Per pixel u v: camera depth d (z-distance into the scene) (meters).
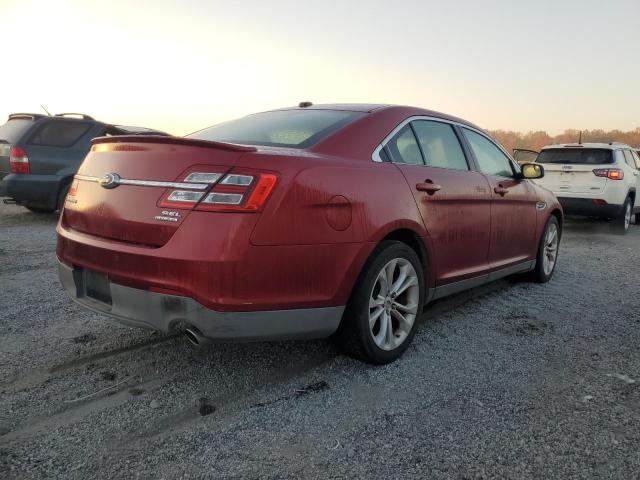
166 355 3.36
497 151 4.81
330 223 2.80
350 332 3.10
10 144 8.31
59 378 3.01
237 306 2.52
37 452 2.29
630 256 7.34
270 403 2.78
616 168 9.52
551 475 2.22
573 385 3.07
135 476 2.15
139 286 2.63
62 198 8.57
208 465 2.24
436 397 2.89
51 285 4.88
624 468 2.27
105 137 2.98
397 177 3.29
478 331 3.98
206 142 2.60
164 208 2.57
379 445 2.41
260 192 2.55
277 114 3.84
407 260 3.34
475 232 4.05
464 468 2.26
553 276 5.90
